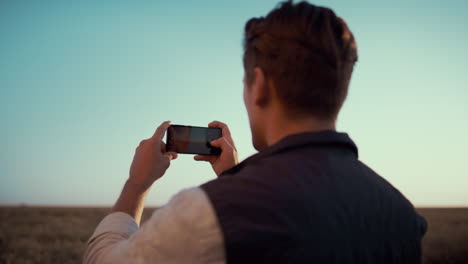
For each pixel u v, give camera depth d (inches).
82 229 1006.4
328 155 40.6
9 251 633.0
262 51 41.8
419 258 44.3
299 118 41.1
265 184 35.2
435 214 2033.7
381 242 39.5
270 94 41.9
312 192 36.1
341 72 41.2
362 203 39.4
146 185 50.2
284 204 34.1
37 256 592.4
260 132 44.4
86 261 41.9
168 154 56.9
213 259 32.8
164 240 34.0
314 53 39.7
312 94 40.1
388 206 42.3
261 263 32.7
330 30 40.8
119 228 43.3
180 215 34.2
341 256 35.4
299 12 41.4
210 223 33.1
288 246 33.0
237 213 33.4
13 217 1390.3
